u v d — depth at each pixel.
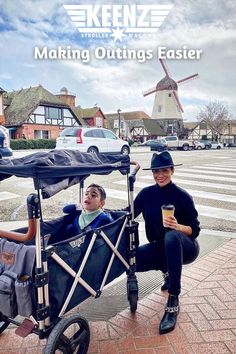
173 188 2.92
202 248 4.38
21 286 1.94
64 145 15.89
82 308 2.96
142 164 14.47
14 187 9.30
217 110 67.50
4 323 2.55
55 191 2.12
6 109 39.38
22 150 29.45
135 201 3.07
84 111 52.84
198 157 21.58
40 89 39.66
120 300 3.12
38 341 2.53
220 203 7.11
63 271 2.12
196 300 3.03
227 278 3.47
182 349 2.39
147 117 66.19
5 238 2.18
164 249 2.87
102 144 16.64
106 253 2.52
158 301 3.07
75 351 2.31
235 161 18.09
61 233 3.03
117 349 2.40
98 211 2.90
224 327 2.63
